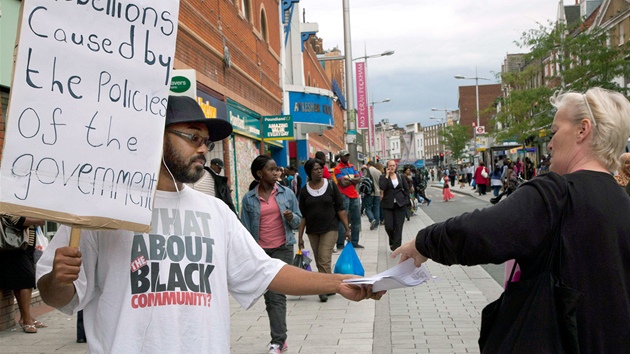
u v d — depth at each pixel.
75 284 2.52
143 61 2.54
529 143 37.72
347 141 25.11
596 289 2.27
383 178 12.41
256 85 20.66
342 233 14.26
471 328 6.88
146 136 2.53
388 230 12.54
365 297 2.89
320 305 8.50
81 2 2.38
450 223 2.40
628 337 2.26
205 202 2.82
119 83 2.47
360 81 40.84
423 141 177.38
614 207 2.33
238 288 2.86
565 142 2.54
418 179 30.64
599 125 2.47
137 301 2.52
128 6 2.50
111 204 2.42
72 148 2.34
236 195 17.41
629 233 2.31
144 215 2.50
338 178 13.99
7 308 7.50
